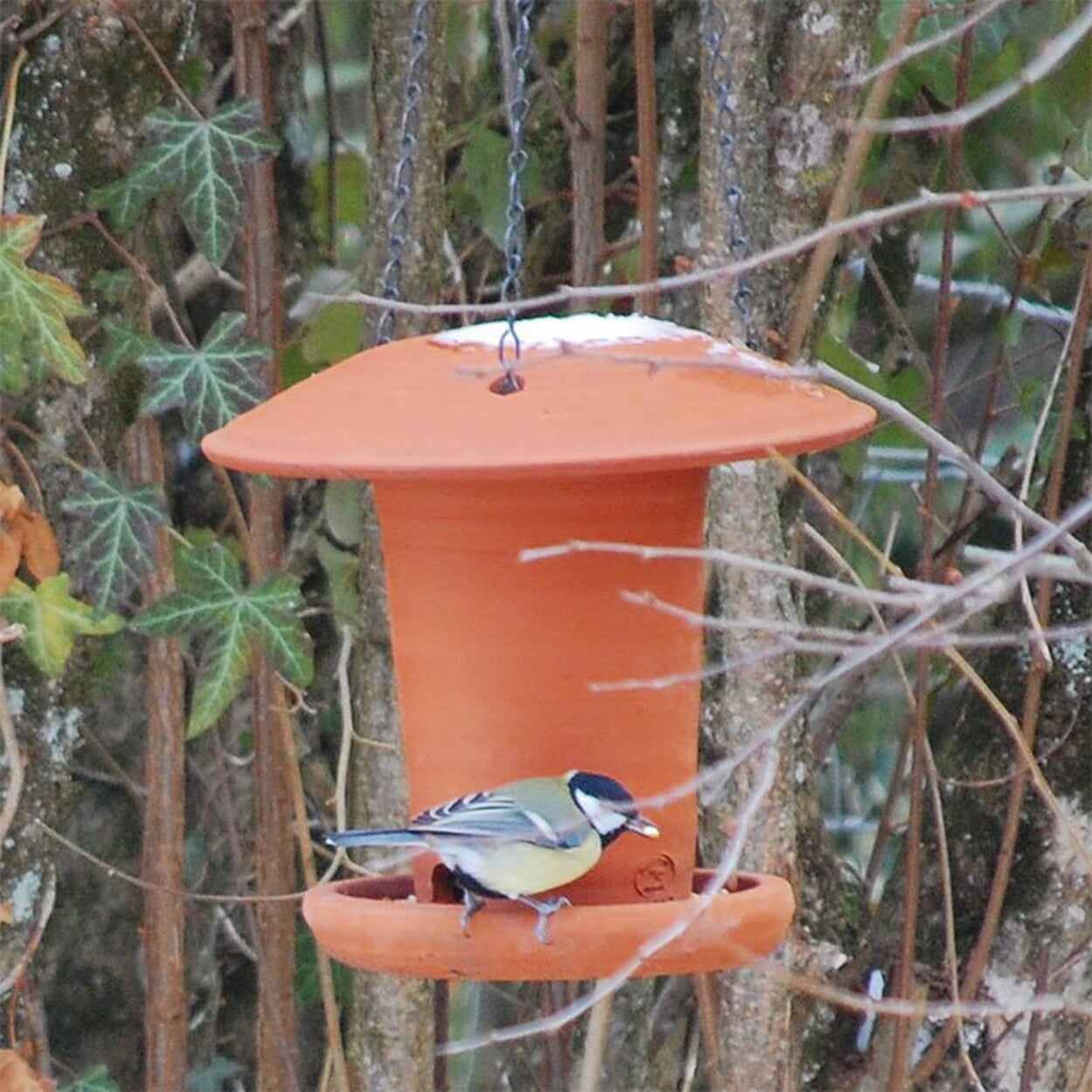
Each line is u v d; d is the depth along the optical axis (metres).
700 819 8.28
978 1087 8.18
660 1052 9.20
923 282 10.56
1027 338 10.88
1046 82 9.91
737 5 7.83
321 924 6.11
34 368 7.85
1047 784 8.55
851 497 9.91
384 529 6.55
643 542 6.31
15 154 8.04
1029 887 8.80
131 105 8.20
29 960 8.21
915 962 8.89
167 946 8.93
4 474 7.96
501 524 6.25
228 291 9.59
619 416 5.73
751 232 7.84
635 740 6.33
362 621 8.61
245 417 6.33
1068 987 8.75
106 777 9.80
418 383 6.07
